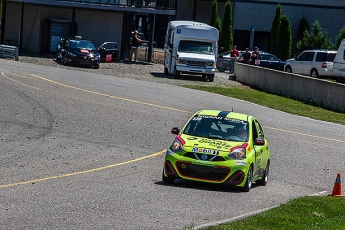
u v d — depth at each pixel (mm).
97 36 100562
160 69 94188
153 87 69375
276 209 23062
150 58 103500
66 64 85375
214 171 27453
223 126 29703
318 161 39875
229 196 26672
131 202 23703
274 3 122625
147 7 97250
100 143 39094
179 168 27828
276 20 116562
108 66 90062
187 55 83188
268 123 53469
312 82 69250
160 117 50750
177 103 58938
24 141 37656
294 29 123375
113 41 101125
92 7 95250
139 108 54031
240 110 59094
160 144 40531
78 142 38812
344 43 80188
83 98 56125
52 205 22453
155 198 24766
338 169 37875
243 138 29188
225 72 103000
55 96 55500
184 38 84812
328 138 49156
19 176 28297
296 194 29344
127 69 88750
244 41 123750
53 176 28750
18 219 20016
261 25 122688
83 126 44219
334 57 86688
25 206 22094
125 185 27406
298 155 41312
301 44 113938
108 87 64688
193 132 29422
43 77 66938
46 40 98625
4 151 34469
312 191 30703
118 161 34062
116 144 39250
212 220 21469
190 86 74750
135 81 73938
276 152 41656
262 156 30625
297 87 72125
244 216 21828
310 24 123250
